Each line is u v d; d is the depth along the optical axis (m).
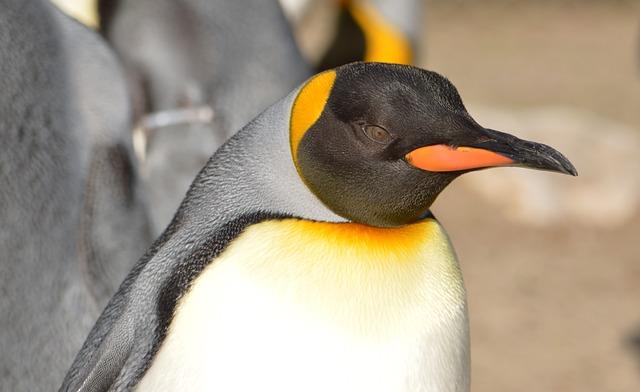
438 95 4.87
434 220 5.25
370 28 13.29
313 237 4.88
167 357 4.80
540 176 19.66
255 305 4.75
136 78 8.30
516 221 19.27
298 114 4.96
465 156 4.71
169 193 8.34
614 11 38.50
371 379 4.75
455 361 4.96
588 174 19.81
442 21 36.47
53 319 6.29
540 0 39.25
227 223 4.97
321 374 4.71
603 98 27.72
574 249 18.48
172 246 5.04
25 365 6.23
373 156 4.81
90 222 6.46
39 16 6.30
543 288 16.86
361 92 4.86
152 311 4.93
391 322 4.81
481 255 17.97
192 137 8.35
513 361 14.52
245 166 5.08
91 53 6.57
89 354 5.19
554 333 15.40
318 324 4.74
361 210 4.91
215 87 8.45
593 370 14.33
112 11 8.26
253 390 4.70
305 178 4.94
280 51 8.81
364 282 4.83
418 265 4.98
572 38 34.75
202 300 4.79
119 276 6.57
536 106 26.69
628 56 32.59
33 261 6.20
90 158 6.49
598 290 16.88
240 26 8.64
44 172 6.21
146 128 8.27
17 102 6.11
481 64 31.08
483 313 15.98
